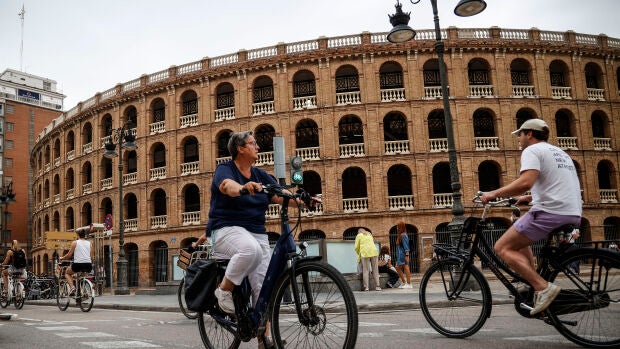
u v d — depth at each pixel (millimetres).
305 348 3967
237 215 4461
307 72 34188
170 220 35031
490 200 5199
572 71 34031
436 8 15289
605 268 4641
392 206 31703
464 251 5902
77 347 6117
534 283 4879
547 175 4883
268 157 33000
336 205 31391
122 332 7816
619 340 4574
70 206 43438
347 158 31844
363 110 32250
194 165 35344
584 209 32406
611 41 35312
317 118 32562
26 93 81000
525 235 4945
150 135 36906
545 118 32969
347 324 3652
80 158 42406
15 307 15227
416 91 32312
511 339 5480
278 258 4176
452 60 32688
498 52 33000
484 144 32188
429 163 31562
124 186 37719
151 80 37781
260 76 34156
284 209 4301
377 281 16672
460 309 5840
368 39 32906
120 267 24609
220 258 4578
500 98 32500
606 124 34312
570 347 4852
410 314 9523
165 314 11758
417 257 30672
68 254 13219
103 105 40000
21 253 15242
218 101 36844
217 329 4934
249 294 4492
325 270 3836
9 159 70812
